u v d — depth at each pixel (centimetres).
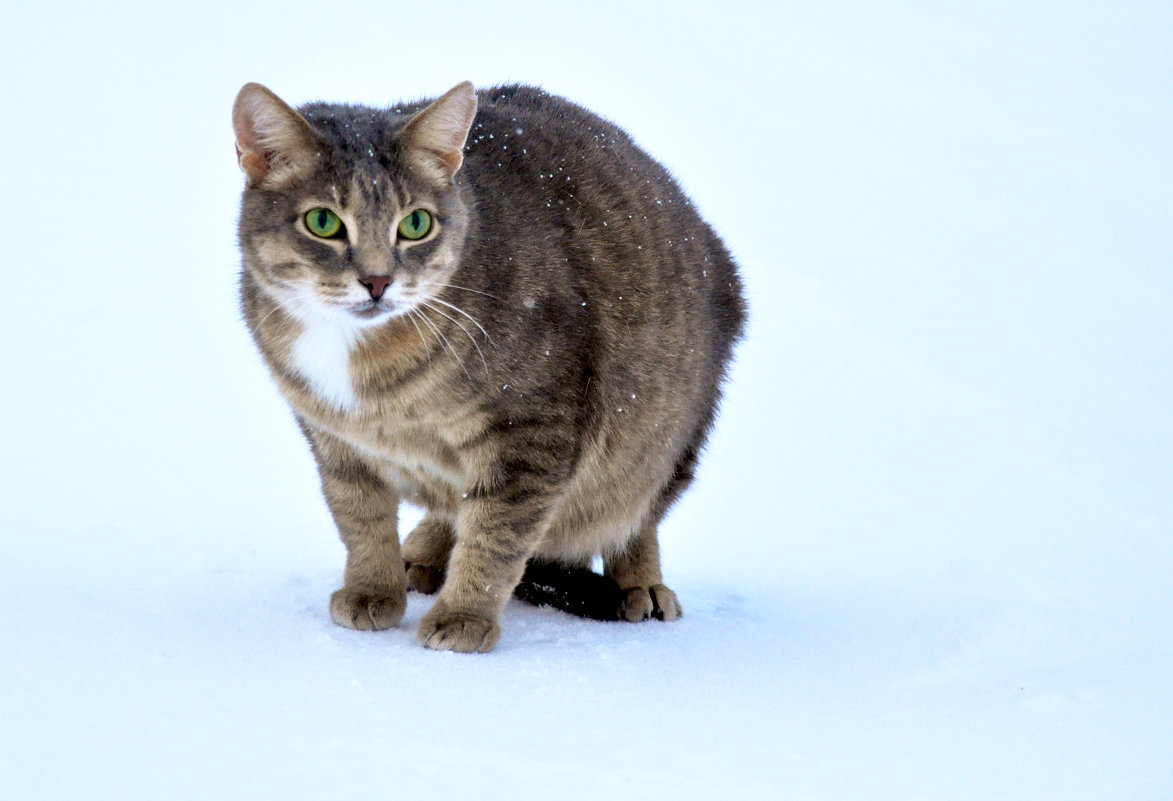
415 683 711
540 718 666
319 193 763
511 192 862
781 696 738
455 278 798
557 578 968
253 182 790
